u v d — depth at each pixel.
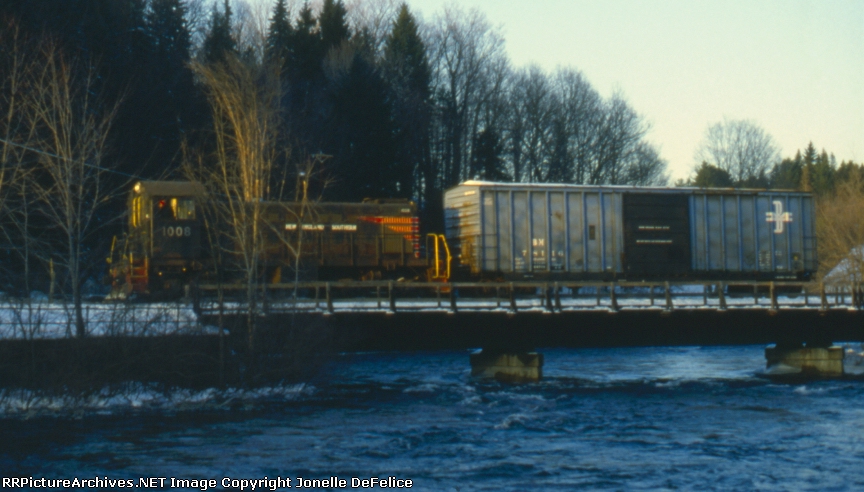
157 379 25.81
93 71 41.06
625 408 26.92
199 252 32.94
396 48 69.56
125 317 25.78
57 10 42.41
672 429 23.55
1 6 38.75
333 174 51.34
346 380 33.06
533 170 75.56
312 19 74.19
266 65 54.69
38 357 24.56
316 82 64.50
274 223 34.53
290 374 27.64
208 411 25.12
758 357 44.94
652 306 31.47
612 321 32.16
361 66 56.75
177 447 20.83
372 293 35.84
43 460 19.52
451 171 69.88
